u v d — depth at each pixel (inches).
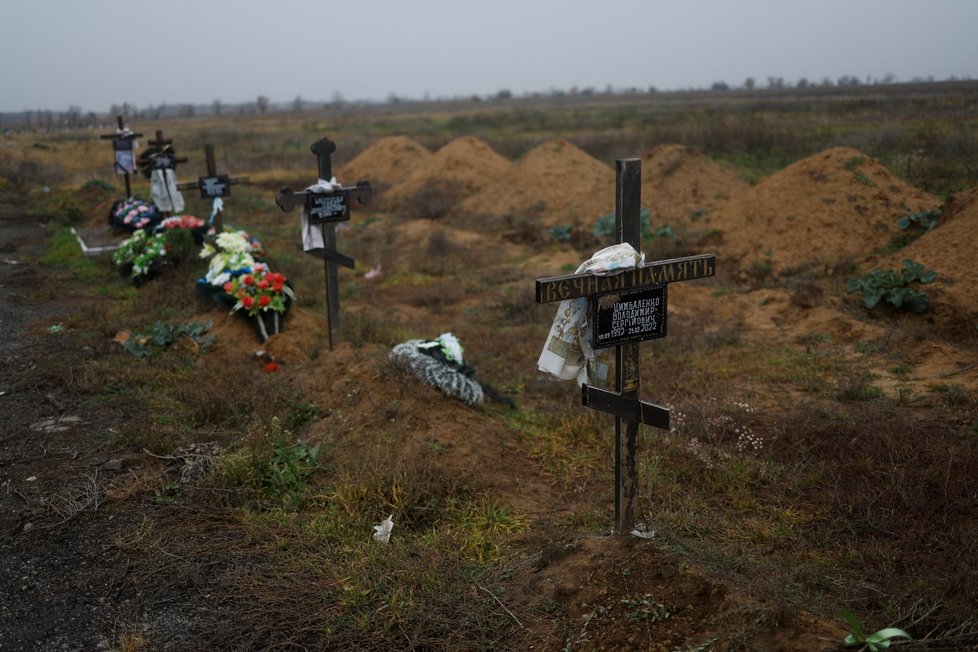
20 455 240.7
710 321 382.3
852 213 459.2
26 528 198.4
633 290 158.2
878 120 1165.7
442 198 755.4
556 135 1401.3
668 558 152.9
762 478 219.6
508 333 370.9
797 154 899.4
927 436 236.2
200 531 196.1
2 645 155.7
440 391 264.2
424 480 210.1
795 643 127.1
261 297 344.2
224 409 267.9
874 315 366.6
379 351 298.0
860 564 173.9
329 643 152.0
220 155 1368.1
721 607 138.5
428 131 1795.0
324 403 269.3
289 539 189.5
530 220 663.8
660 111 2066.9
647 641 136.4
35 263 547.2
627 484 168.7
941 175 645.3
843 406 270.1
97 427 261.0
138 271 451.5
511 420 265.6
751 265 454.9
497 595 161.6
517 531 193.8
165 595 170.7
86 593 172.4
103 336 356.5
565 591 152.9
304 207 309.0
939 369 300.2
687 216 577.9
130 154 670.5
